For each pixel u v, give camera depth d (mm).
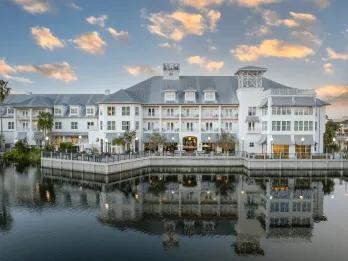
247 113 83000
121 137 77000
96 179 59594
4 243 29484
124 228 33438
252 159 67000
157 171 68062
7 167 72125
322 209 40500
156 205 41969
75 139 92625
